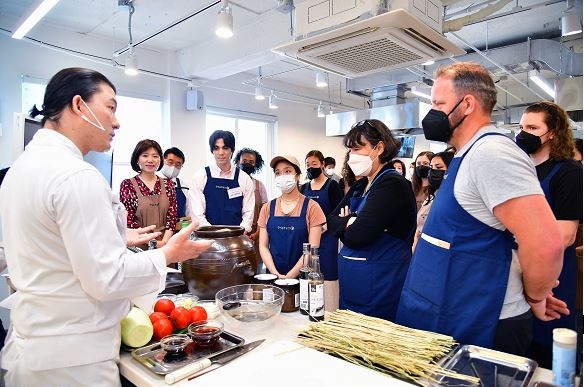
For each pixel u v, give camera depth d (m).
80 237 0.89
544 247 0.96
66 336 0.95
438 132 1.19
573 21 3.24
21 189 0.94
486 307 1.07
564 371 0.85
